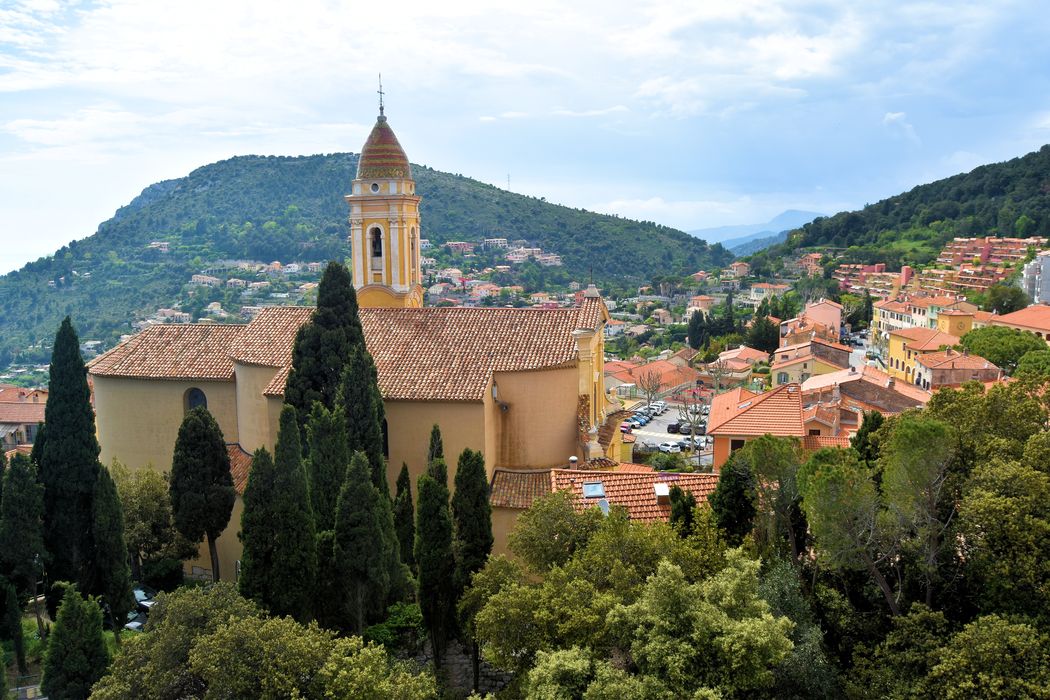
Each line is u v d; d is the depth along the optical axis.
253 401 45.84
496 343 44.88
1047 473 28.38
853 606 29.11
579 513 32.38
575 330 44.22
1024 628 23.58
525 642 25.70
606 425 49.34
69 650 27.72
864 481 27.33
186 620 24.39
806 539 31.73
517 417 43.56
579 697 22.88
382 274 57.81
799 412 57.81
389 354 44.66
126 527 40.78
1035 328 120.06
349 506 30.94
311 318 41.44
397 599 34.34
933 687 24.19
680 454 84.00
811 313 173.12
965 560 28.12
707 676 22.38
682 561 27.58
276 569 29.67
